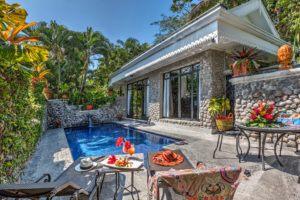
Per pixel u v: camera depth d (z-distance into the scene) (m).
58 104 11.03
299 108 3.58
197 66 6.88
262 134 4.18
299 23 7.08
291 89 3.73
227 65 6.55
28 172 3.13
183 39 5.81
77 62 18.64
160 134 6.43
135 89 12.25
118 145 2.45
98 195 1.84
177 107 8.04
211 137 5.31
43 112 7.62
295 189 2.01
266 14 6.90
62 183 1.36
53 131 8.92
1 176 2.14
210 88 5.98
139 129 8.24
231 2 10.63
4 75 2.32
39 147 5.11
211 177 1.22
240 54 5.27
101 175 2.12
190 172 1.22
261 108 2.81
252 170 2.59
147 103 10.55
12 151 2.53
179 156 2.49
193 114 7.08
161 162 2.26
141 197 2.08
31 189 1.30
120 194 2.16
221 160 3.08
